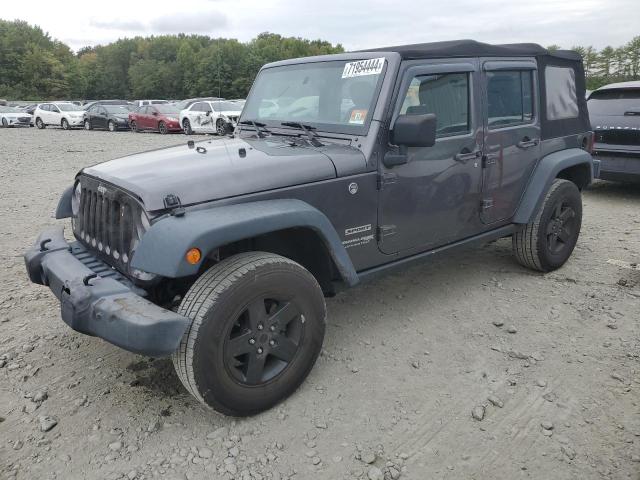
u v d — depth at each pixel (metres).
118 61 97.56
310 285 2.94
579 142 5.09
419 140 3.15
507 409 2.94
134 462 2.57
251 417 2.89
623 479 2.43
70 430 2.79
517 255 4.77
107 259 3.04
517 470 2.50
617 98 7.75
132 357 3.49
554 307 4.16
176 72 84.69
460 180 3.87
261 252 2.86
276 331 2.84
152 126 22.84
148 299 2.92
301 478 2.47
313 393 3.09
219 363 2.63
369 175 3.30
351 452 2.63
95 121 25.98
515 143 4.27
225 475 2.49
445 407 2.96
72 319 2.63
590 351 3.51
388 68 3.36
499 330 3.83
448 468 2.52
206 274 2.69
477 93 3.90
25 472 2.50
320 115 3.67
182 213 2.59
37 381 3.22
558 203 4.64
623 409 2.91
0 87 83.06
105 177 3.01
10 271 5.07
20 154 14.51
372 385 3.17
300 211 2.85
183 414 2.92
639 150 7.21
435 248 3.93
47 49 93.00
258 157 3.13
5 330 3.87
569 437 2.70
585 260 5.19
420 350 3.57
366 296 4.44
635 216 6.85
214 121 20.03
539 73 4.48
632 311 4.07
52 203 8.06
